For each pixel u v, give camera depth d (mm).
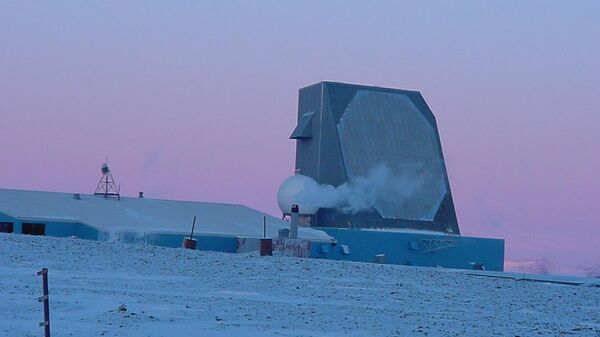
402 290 87750
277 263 105625
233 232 170625
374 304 74125
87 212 169250
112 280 82312
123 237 156750
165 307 63438
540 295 90688
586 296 91938
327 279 93750
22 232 154625
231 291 78812
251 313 62312
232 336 50438
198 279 87625
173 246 160875
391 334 54812
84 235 159250
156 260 101000
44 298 39812
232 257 110250
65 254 100062
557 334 57844
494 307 77062
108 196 190500
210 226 173625
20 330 49406
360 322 60188
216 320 57500
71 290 71562
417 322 61688
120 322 54250
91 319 55344
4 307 59594
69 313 58094
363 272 103500
